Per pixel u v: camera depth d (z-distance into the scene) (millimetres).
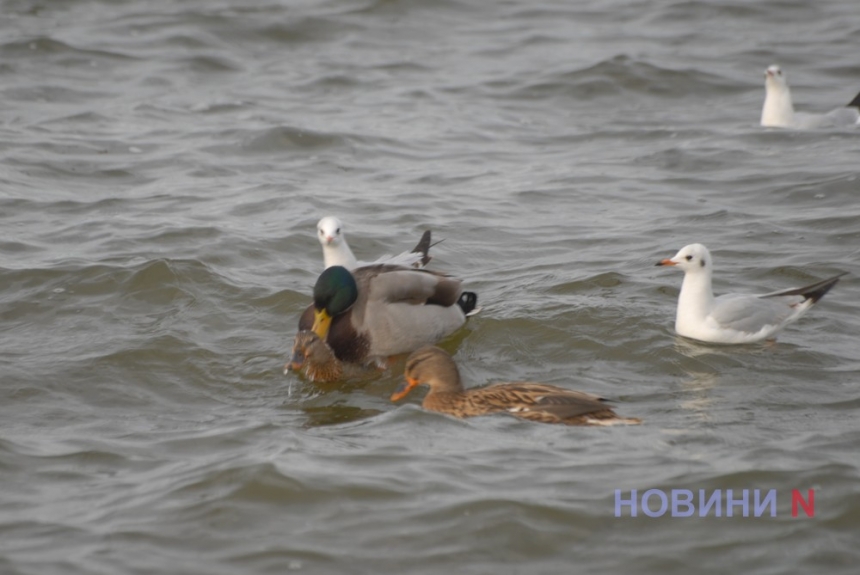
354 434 11891
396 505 10211
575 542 9719
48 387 13484
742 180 20969
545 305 15523
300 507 10227
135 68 28547
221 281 16328
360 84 27750
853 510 10062
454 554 9570
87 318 15383
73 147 22906
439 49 30656
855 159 21688
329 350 14062
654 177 21453
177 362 14234
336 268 14570
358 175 21828
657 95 27188
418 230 18875
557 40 31203
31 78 27500
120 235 18203
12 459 11445
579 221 19250
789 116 24359
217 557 9539
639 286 16234
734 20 32625
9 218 19094
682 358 14023
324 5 33562
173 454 11547
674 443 11422
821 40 30844
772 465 10797
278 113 25422
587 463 10953
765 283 16391
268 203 20031
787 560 9430
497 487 10469
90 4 33188
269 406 13219
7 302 15789
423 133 24391
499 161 22672
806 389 13016
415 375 13102
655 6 33875
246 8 33156
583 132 24594
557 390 12453
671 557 9492
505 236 18656
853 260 16859
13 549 9672
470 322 15344
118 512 10266
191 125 24516
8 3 32812
